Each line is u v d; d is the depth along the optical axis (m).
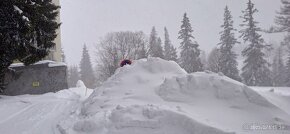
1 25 15.15
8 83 19.23
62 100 15.70
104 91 10.29
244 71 44.31
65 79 22.12
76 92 20.72
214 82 8.16
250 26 44.38
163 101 8.29
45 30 17.94
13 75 17.89
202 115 7.17
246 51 44.56
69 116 10.27
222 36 48.19
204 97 7.94
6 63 16.16
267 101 7.36
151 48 46.28
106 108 8.74
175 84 8.63
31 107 13.35
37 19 16.83
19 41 15.70
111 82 10.95
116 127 7.16
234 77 45.34
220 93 7.84
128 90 9.71
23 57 16.83
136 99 8.81
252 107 7.33
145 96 8.80
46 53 18.09
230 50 47.06
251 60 43.50
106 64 43.41
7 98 16.48
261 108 7.27
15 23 15.38
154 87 9.32
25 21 15.62
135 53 43.00
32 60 17.67
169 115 6.86
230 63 46.38
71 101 15.08
